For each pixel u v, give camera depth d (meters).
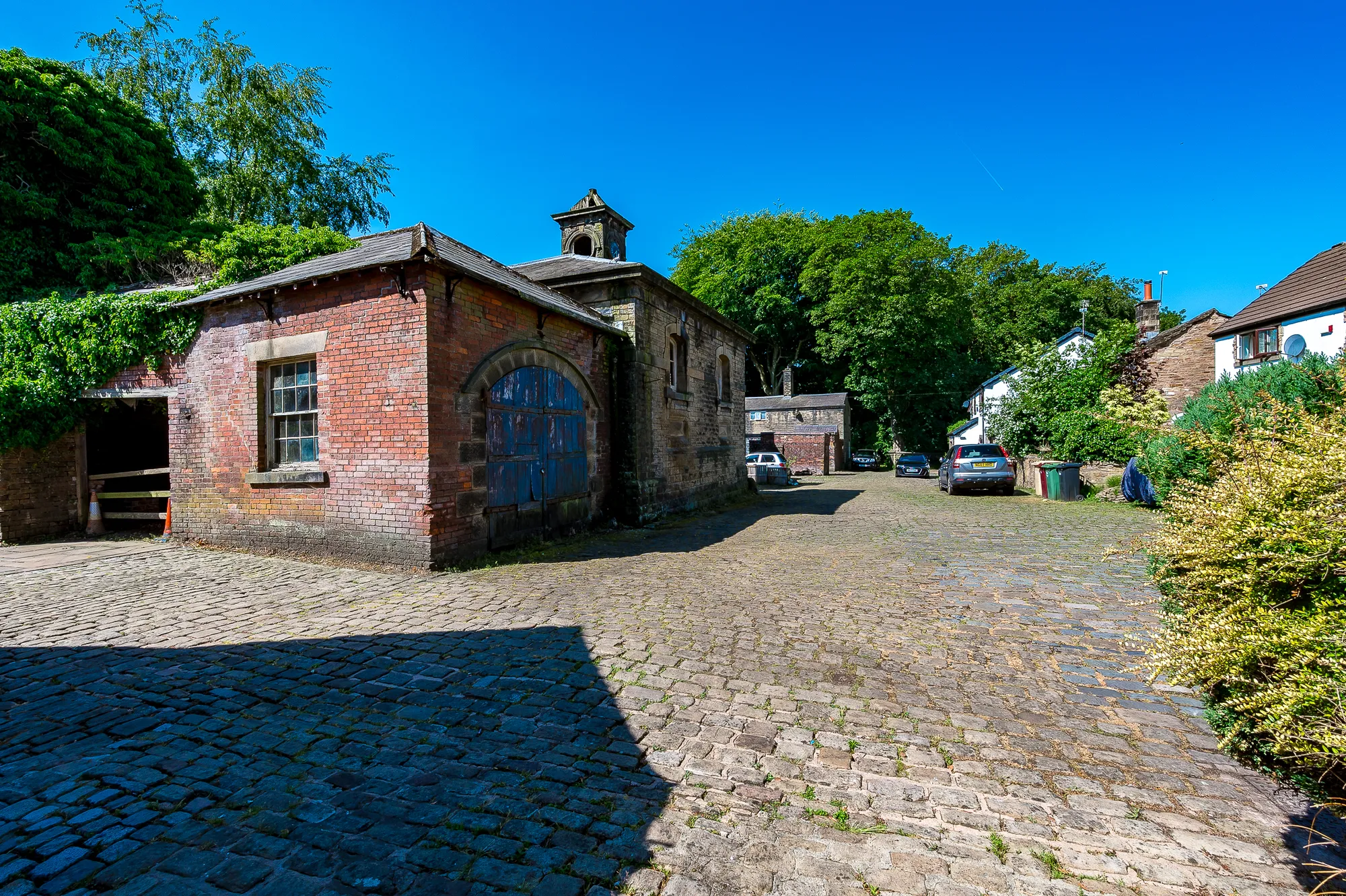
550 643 4.93
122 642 5.02
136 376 9.76
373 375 7.90
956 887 2.26
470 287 8.37
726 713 3.70
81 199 14.87
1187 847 2.48
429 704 3.85
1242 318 18.53
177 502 9.52
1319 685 2.42
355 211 25.61
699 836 2.57
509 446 9.12
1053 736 3.42
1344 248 16.95
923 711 3.72
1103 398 18.48
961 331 44.09
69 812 2.73
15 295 13.14
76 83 14.80
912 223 39.53
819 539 10.10
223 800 2.84
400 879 2.32
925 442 44.28
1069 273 51.69
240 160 22.39
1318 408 7.69
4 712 3.75
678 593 6.48
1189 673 3.08
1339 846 2.46
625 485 12.09
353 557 8.05
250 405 8.80
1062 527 10.99
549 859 2.43
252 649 4.85
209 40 21.66
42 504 10.24
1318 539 2.88
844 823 2.65
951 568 7.57
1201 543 3.41
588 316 11.32
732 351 18.31
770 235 44.16
